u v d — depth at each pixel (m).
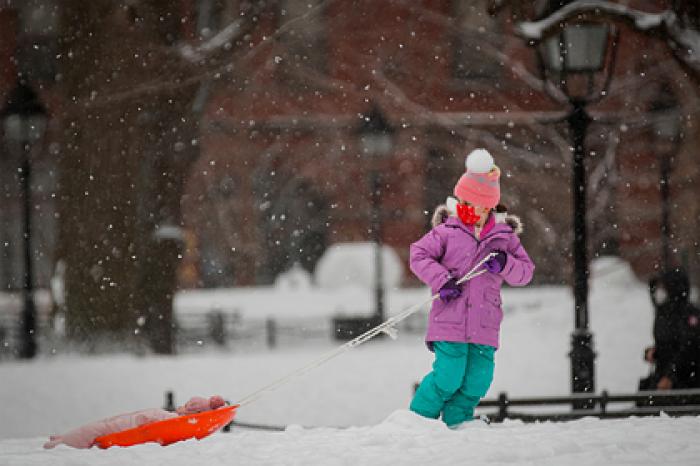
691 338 28.78
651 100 79.62
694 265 72.50
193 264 113.88
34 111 65.88
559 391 46.34
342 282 101.94
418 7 89.44
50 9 101.50
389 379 52.50
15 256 124.75
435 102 96.75
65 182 72.56
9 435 39.03
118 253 70.75
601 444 15.40
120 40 71.38
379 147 71.19
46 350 69.12
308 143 105.81
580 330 31.11
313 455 15.18
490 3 41.84
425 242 19.66
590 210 79.25
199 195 109.19
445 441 15.93
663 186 68.69
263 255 114.38
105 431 17.91
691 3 36.88
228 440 16.97
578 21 33.97
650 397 23.75
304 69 95.69
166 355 69.69
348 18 96.25
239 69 79.44
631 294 70.94
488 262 19.22
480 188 19.62
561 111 82.12
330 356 18.23
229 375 55.75
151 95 71.81
